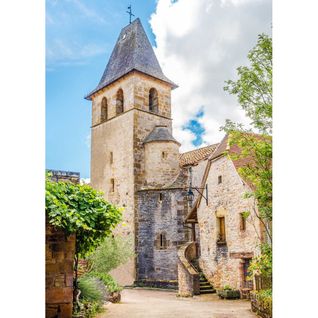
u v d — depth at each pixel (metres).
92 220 6.35
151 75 26.78
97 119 28.92
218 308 9.94
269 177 8.52
